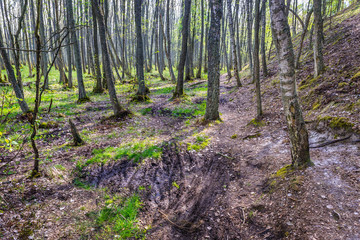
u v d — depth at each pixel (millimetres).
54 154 6719
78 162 6293
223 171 5840
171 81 25594
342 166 4359
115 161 6406
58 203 4574
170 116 11211
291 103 4328
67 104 13984
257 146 6734
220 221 4152
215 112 9648
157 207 4730
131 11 31078
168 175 5875
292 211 3732
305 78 10531
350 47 10289
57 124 9484
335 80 8031
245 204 4410
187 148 7117
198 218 4328
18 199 4469
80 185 5383
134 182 5543
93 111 12297
